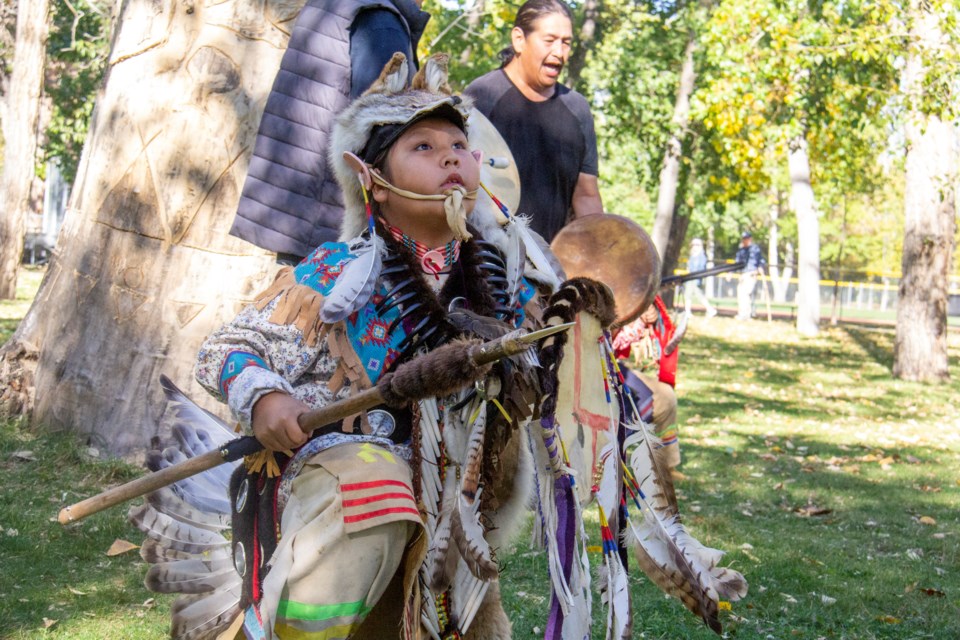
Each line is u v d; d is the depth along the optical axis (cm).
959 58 1559
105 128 705
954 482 896
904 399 1518
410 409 285
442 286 300
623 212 3769
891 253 5953
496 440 296
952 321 4494
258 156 506
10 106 1808
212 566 315
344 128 300
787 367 1848
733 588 337
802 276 2695
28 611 446
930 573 600
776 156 1920
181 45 679
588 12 2020
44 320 740
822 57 1619
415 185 289
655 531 342
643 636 461
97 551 525
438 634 292
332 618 269
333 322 274
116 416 678
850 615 515
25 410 732
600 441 322
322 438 280
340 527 267
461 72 1903
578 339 318
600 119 2278
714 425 1127
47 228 3628
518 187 470
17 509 571
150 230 680
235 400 270
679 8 2223
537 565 540
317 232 503
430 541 286
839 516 738
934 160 1802
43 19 1803
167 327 675
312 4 505
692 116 1752
